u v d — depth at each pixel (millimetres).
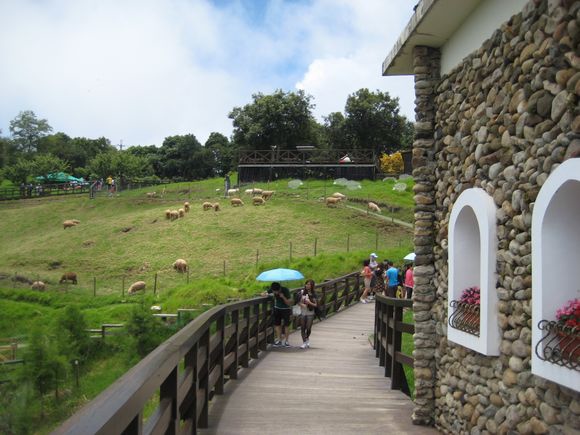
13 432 12672
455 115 5840
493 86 4863
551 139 3828
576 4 3533
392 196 39125
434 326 6359
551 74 3824
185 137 84688
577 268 3783
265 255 29234
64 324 16188
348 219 34531
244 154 50281
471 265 5590
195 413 5031
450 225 5668
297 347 12547
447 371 5895
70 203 48375
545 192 3742
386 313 9125
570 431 3537
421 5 5695
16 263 32719
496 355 4637
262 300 11305
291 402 7215
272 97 60469
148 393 2891
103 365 16125
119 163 67375
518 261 4285
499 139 4715
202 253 30609
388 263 20906
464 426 5332
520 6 4422
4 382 13625
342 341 13531
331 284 18312
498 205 4691
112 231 36750
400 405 7156
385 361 9102
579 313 3541
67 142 96938
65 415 13289
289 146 61000
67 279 27500
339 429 6055
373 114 59812
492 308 4668
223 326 7383
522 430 4176
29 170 69000
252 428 6000
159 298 22844
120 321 19672
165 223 36875
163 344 3879
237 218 36000
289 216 35562
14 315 22156
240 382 8398
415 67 6562
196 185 57250
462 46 5758
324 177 48969
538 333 3801
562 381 3514
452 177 5887
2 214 48125
